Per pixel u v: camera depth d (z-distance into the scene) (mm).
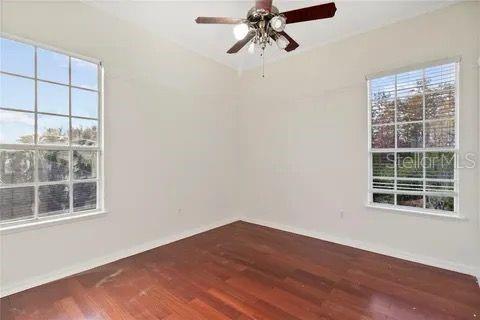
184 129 3896
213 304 2168
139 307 2127
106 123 3002
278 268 2834
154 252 3301
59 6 2623
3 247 2293
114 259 3055
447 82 2809
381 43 3207
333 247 3453
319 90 3781
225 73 4551
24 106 2453
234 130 4773
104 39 2969
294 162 4094
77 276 2652
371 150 3336
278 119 4281
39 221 2531
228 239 3795
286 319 1974
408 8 2877
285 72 4176
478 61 2572
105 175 3000
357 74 3412
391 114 3188
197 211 4098
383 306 2135
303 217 4000
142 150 3363
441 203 2891
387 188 3242
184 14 3043
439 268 2805
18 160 2434
